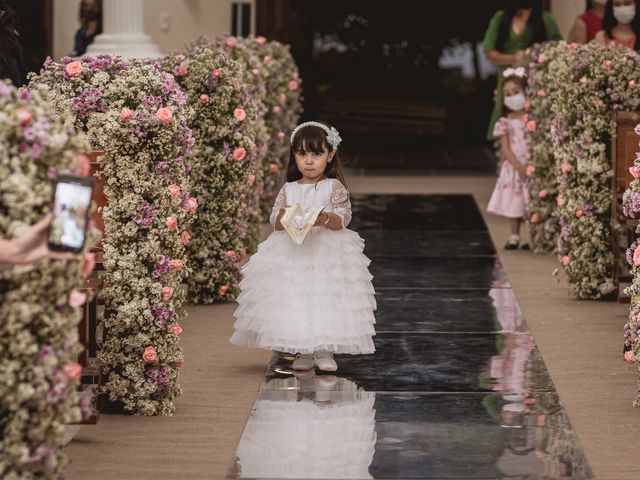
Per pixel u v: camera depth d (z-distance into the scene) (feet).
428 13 65.05
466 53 65.21
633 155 25.66
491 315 26.53
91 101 19.38
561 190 28.07
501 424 18.56
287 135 41.04
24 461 12.75
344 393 20.30
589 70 27.12
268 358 22.75
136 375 18.76
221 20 55.62
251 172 27.40
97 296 19.19
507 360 22.54
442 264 32.83
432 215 41.75
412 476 16.21
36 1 52.65
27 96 13.44
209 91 26.48
